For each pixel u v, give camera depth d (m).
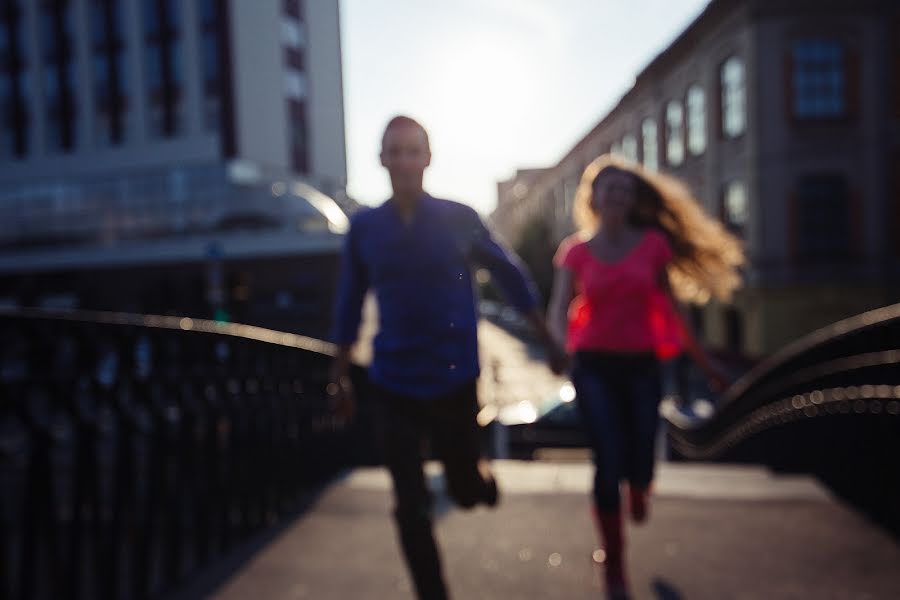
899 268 23.47
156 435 2.73
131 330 2.51
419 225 2.33
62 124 34.50
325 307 24.84
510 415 13.31
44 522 2.12
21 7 34.84
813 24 23.45
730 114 26.02
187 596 2.70
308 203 25.64
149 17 33.19
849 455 3.87
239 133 31.75
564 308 3.14
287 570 2.93
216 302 18.55
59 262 26.27
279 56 31.45
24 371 2.00
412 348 2.37
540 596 2.69
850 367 3.77
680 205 3.37
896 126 23.33
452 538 3.33
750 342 25.17
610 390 3.04
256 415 3.58
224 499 3.27
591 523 3.52
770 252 23.97
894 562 2.94
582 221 3.59
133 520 2.58
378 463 5.62
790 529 3.37
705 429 8.45
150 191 30.05
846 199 23.83
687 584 2.78
